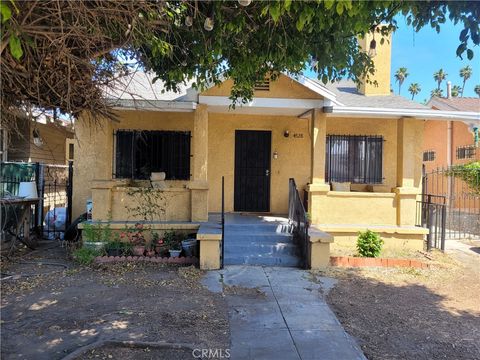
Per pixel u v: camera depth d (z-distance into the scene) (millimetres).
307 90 9078
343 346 4480
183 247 8219
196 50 5102
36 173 10703
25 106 4125
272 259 7945
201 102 8789
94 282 6594
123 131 10234
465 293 6547
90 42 3801
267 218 10023
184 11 4480
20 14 3031
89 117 6375
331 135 10836
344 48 5195
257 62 5578
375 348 4461
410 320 5301
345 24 4383
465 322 5266
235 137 11016
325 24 4371
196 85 6281
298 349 4387
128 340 4379
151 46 4559
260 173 11070
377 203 9656
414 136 9734
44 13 3260
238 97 8242
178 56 5457
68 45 3939
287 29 4730
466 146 17484
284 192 11047
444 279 7312
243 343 4492
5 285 6348
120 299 5770
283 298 6023
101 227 8266
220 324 4984
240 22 4363
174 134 10352
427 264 8086
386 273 7562
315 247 7715
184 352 4211
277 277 7086
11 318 5016
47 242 9953
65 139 15125
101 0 3467
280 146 11031
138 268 7480
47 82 3943
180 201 8992
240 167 11039
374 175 10898
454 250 9891
